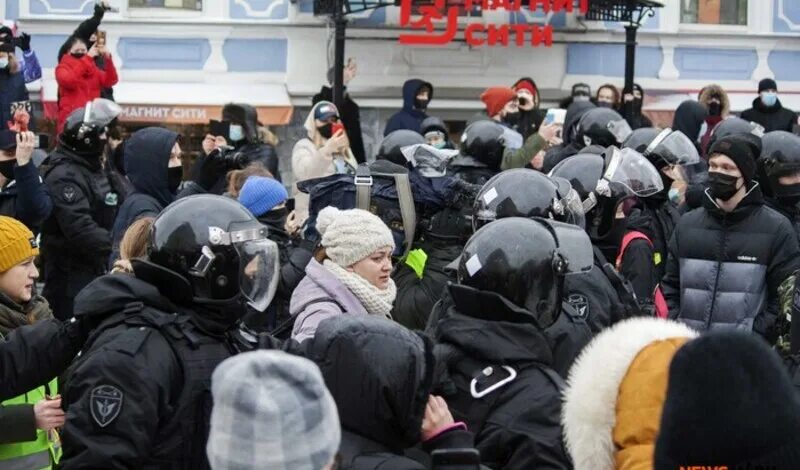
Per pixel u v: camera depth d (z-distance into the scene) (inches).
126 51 890.1
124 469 208.1
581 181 354.0
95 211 460.1
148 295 221.8
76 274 452.4
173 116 875.4
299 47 898.7
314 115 562.6
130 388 210.4
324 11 831.1
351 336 199.5
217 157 458.3
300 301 292.4
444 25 895.7
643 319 193.9
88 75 675.4
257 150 544.4
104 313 222.7
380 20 899.4
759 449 143.0
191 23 887.7
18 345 230.2
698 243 383.9
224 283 225.8
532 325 227.5
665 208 413.4
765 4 952.3
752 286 378.9
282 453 154.6
